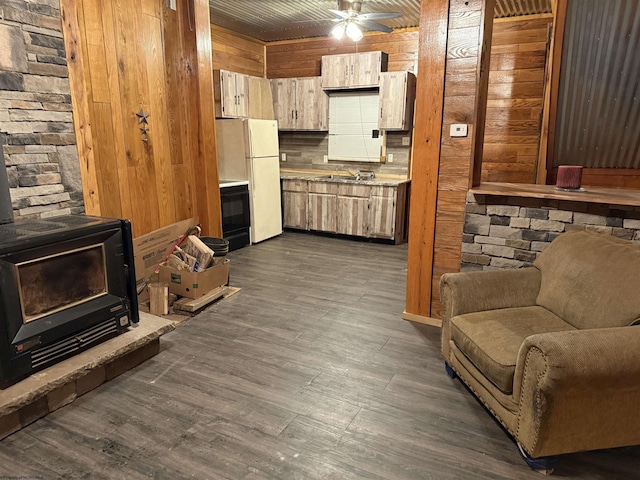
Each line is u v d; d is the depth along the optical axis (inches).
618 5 119.9
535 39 193.0
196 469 69.6
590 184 165.3
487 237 112.2
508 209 108.2
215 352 107.8
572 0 125.3
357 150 239.3
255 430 78.9
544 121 159.5
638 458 73.8
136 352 100.7
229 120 206.5
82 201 113.8
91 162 115.7
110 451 73.6
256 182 211.5
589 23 127.3
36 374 82.9
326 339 115.1
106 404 86.7
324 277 166.6
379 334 118.3
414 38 222.5
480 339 79.6
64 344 87.6
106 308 95.6
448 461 71.9
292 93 244.7
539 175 171.0
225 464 70.6
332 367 101.1
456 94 110.0
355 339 115.3
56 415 83.1
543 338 64.2
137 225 136.4
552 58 140.4
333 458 72.2
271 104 249.8
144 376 96.9
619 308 72.1
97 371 92.0
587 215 99.7
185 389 91.9
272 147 221.0
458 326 86.6
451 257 118.9
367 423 81.1
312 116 243.1
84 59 115.3
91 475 68.4
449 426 80.7
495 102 204.8
